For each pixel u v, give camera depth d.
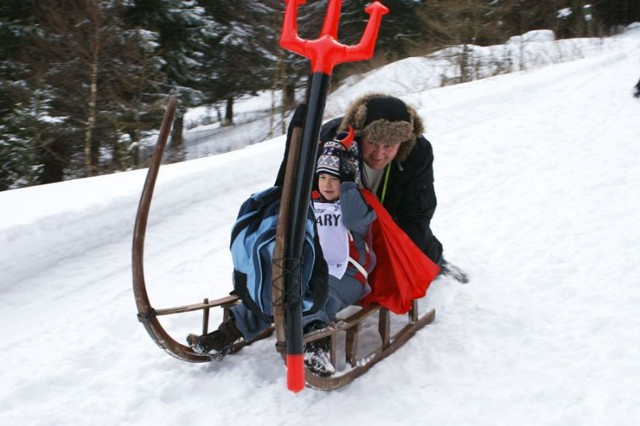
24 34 11.26
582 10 21.70
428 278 3.23
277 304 2.41
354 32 17.47
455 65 15.67
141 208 2.60
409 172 3.22
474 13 16.11
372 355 3.07
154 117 11.77
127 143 10.96
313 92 2.29
